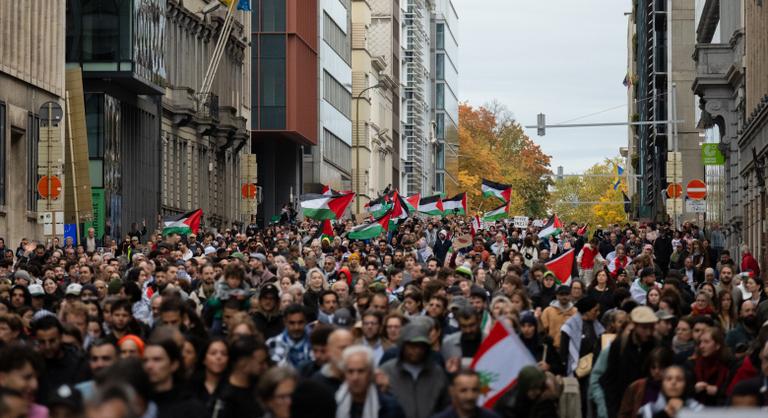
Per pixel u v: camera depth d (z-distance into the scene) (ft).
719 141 265.34
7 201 189.06
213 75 272.72
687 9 344.28
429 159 600.39
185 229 161.68
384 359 56.18
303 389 40.83
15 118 190.49
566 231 222.28
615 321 68.74
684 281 98.68
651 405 52.06
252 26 331.77
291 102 331.98
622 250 135.03
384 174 488.44
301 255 134.41
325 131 375.86
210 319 72.74
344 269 101.04
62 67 203.21
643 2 425.28
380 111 479.41
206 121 264.93
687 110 343.05
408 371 52.44
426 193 588.91
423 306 72.95
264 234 195.21
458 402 45.19
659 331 67.51
